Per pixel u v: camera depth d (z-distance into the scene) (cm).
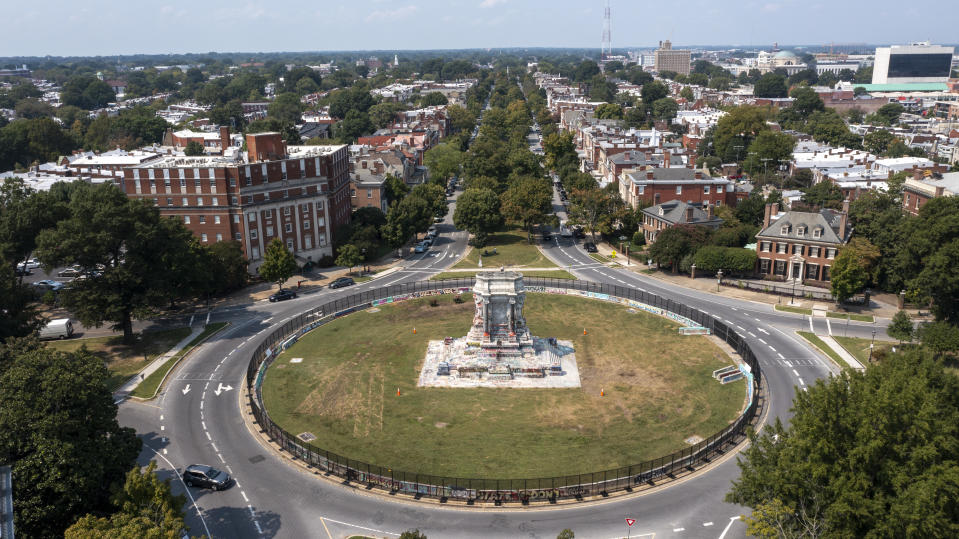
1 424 5516
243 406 8744
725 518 6347
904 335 9825
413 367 9850
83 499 5700
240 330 11512
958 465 5059
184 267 11600
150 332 11444
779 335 10919
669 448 7512
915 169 15500
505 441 7706
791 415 8244
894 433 5147
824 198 16562
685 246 14225
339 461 7281
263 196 14312
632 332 11138
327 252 15650
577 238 17750
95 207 10712
